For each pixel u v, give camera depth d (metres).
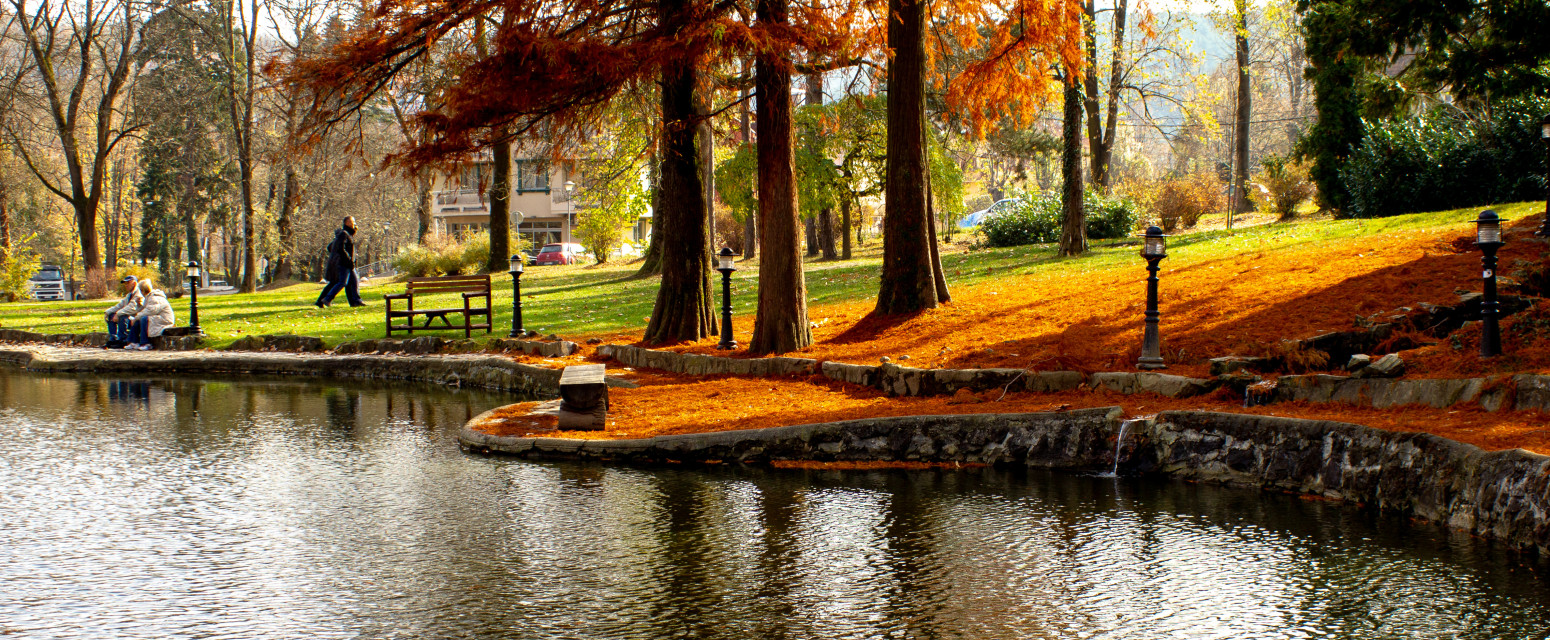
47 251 71.25
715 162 36.12
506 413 11.42
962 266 24.05
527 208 64.50
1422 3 17.80
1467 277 10.77
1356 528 6.63
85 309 28.58
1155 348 9.91
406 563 6.32
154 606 5.59
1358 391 8.21
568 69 11.96
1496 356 7.99
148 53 44.66
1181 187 34.31
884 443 9.10
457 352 17.33
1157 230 9.86
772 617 5.33
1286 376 8.71
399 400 13.90
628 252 49.66
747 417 10.24
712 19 11.58
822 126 31.98
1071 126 22.94
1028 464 8.79
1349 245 14.55
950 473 8.64
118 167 64.19
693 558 6.36
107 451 10.11
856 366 11.77
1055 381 10.11
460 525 7.18
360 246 80.81
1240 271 14.02
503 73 12.38
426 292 18.31
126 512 7.63
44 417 12.41
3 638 5.12
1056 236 31.73
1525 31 17.75
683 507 7.59
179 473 9.02
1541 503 5.86
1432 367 8.19
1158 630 5.07
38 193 60.84
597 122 14.40
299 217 62.28
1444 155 21.81
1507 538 6.07
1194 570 5.95
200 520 7.39
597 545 6.66
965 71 16.59
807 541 6.70
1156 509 7.30
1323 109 27.06
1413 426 7.14
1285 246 16.62
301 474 8.93
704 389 12.38
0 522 7.37
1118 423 8.62
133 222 75.31
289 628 5.24
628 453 9.35
